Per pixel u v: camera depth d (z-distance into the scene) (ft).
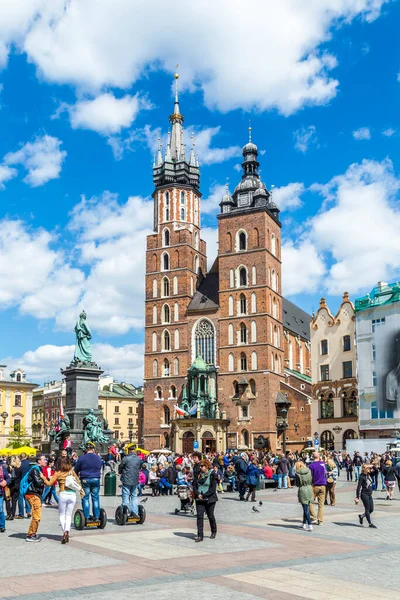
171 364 362.33
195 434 315.78
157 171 390.42
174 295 368.89
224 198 365.20
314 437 281.95
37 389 560.61
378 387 277.64
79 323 229.04
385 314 279.90
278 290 363.35
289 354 391.65
